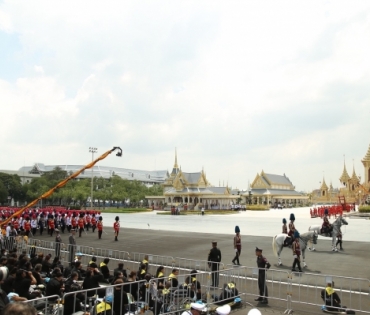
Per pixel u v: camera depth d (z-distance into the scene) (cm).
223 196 15212
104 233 5316
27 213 5506
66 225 5556
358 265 2778
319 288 2119
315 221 8069
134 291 1670
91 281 1656
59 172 16550
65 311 1395
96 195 14575
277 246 2833
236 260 3022
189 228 6256
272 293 2031
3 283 1510
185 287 1697
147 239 4516
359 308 1734
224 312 1205
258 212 13100
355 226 6694
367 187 15550
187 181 15600
